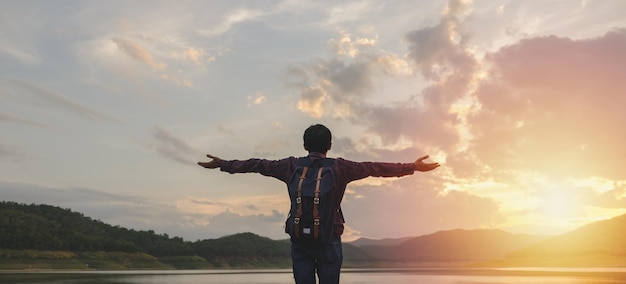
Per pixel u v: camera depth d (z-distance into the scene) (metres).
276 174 3.96
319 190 3.55
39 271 178.50
